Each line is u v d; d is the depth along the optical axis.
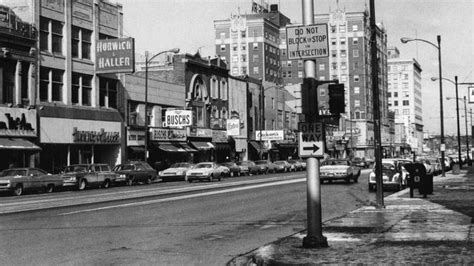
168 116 51.88
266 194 26.31
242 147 70.19
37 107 37.41
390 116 157.00
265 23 118.25
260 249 10.09
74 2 42.03
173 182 43.75
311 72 10.15
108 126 44.62
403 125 159.75
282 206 20.28
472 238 10.98
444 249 9.66
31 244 11.37
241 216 16.94
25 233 13.04
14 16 35.66
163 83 53.53
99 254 10.23
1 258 9.75
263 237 12.52
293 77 128.88
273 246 10.41
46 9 39.09
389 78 186.62
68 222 15.25
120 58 42.75
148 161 50.72
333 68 131.50
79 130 41.31
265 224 14.95
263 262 8.62
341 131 112.31
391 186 28.39
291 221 15.62
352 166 36.75
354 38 130.12
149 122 51.44
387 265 8.27
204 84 61.72
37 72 37.59
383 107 148.62
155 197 24.62
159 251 10.59
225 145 65.12
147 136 49.22
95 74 43.75
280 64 126.25
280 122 85.00
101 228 14.00
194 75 59.62
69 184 32.88
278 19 128.12
